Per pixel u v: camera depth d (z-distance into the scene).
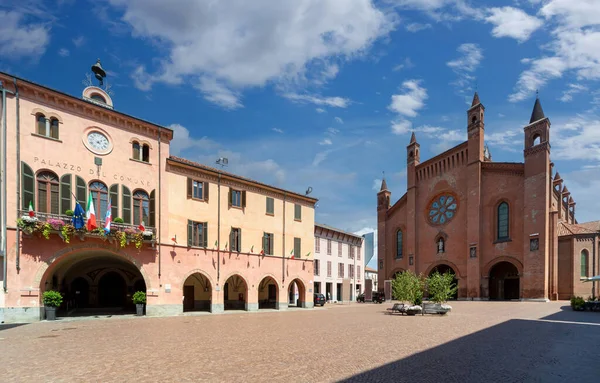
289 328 22.23
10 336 18.80
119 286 40.66
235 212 38.94
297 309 42.31
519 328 22.11
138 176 31.89
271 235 42.47
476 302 52.84
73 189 28.17
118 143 31.00
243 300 42.72
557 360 13.01
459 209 63.50
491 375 11.01
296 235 45.59
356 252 72.19
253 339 17.67
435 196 67.81
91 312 34.06
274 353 14.10
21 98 26.20
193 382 10.18
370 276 92.81
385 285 65.12
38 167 26.59
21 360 12.93
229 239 37.91
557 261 54.88
